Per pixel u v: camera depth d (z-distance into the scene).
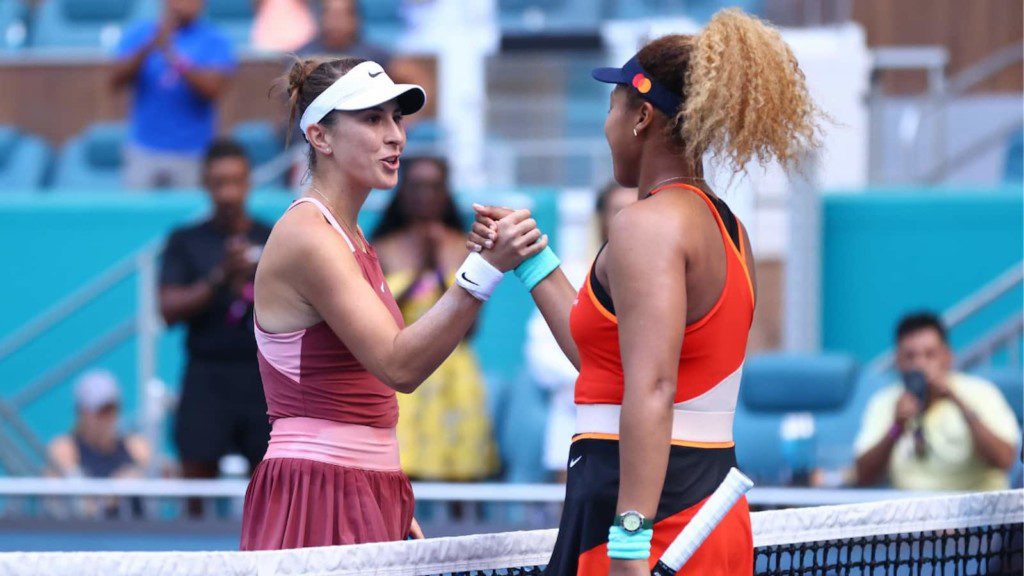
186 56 30.36
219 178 20.81
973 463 20.22
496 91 29.75
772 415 23.14
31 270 29.19
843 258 28.28
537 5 35.00
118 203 29.09
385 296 10.30
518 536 9.95
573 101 29.53
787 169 8.85
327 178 10.20
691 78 8.48
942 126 31.95
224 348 20.09
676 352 8.01
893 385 22.25
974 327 27.41
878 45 37.44
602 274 8.55
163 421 25.05
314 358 9.94
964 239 27.95
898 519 10.86
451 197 20.88
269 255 9.94
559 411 22.34
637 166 8.96
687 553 7.97
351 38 28.80
